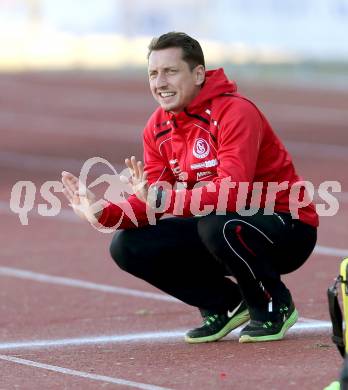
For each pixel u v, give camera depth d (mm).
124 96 77938
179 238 18641
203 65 18234
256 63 86812
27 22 104250
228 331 19141
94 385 16156
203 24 87938
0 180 45562
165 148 18859
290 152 51719
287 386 15398
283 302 18750
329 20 84500
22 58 101000
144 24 94375
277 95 76250
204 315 19266
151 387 15812
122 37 96562
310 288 25172
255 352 17859
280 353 17656
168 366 17188
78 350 19312
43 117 67750
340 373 14297
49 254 30562
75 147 55344
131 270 18891
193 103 18094
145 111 70375
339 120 64188
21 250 31203
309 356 17312
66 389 16000
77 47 100000
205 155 18297
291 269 19188
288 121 63750
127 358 18094
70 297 25219
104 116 67938
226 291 19094
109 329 21609
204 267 19000
